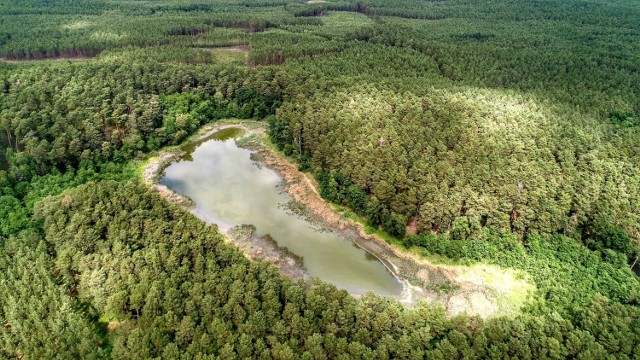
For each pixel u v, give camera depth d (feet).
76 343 230.07
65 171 396.78
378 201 345.72
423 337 232.53
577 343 221.87
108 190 319.88
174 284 252.62
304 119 433.07
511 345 223.30
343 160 377.30
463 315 245.65
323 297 248.52
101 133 424.87
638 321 234.79
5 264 268.41
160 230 286.05
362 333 233.14
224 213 375.04
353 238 345.72
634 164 352.49
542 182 322.75
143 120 456.04
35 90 440.04
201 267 264.93
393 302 264.93
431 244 319.27
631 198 320.91
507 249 310.86
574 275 288.30
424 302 269.64
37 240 288.51
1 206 323.16
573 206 321.32
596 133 385.29
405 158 354.13
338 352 223.92
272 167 443.32
